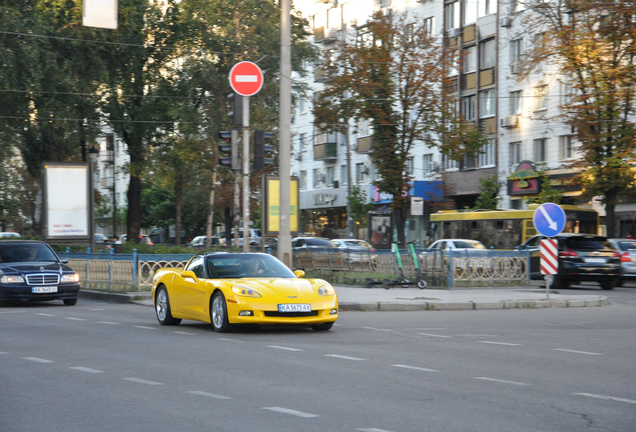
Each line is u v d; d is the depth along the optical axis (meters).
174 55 38.09
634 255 28.84
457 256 24.83
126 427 6.20
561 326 14.41
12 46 30.98
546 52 34.97
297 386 8.05
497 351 10.88
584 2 33.62
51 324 14.75
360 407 6.98
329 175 65.81
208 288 13.45
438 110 40.12
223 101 38.41
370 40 40.97
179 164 41.12
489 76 48.94
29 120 34.81
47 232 28.27
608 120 33.38
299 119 69.62
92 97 34.84
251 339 12.31
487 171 48.72
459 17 51.44
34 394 7.62
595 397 7.49
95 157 37.59
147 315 16.91
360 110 39.81
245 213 18.61
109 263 23.56
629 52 33.28
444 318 16.02
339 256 31.14
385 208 57.12
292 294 12.95
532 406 7.04
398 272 26.83
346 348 11.17
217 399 7.35
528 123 45.84
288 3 19.28
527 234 36.19
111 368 9.27
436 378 8.58
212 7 37.94
